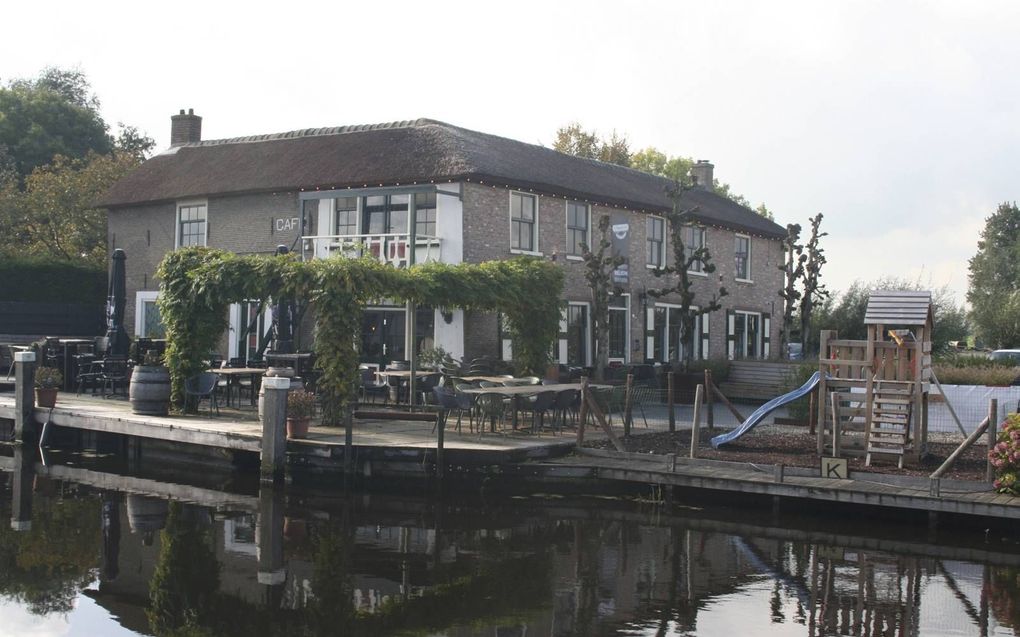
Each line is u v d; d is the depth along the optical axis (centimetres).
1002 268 5638
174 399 1783
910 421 1463
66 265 2861
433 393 1752
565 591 936
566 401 1622
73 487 1484
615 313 2622
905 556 1084
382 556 1067
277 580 977
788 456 1466
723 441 1534
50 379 1853
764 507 1322
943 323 3183
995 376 1869
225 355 2502
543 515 1288
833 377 1509
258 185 2409
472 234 2178
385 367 2150
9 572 1005
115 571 1009
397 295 1706
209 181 2566
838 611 877
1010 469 1193
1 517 1264
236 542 1132
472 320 2200
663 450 1529
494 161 2273
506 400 1681
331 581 971
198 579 980
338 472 1455
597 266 2328
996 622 851
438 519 1259
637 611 873
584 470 1402
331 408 1656
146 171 2834
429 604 894
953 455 1227
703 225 2931
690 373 2419
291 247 2366
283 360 1973
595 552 1091
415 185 2141
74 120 4322
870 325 1433
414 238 2083
